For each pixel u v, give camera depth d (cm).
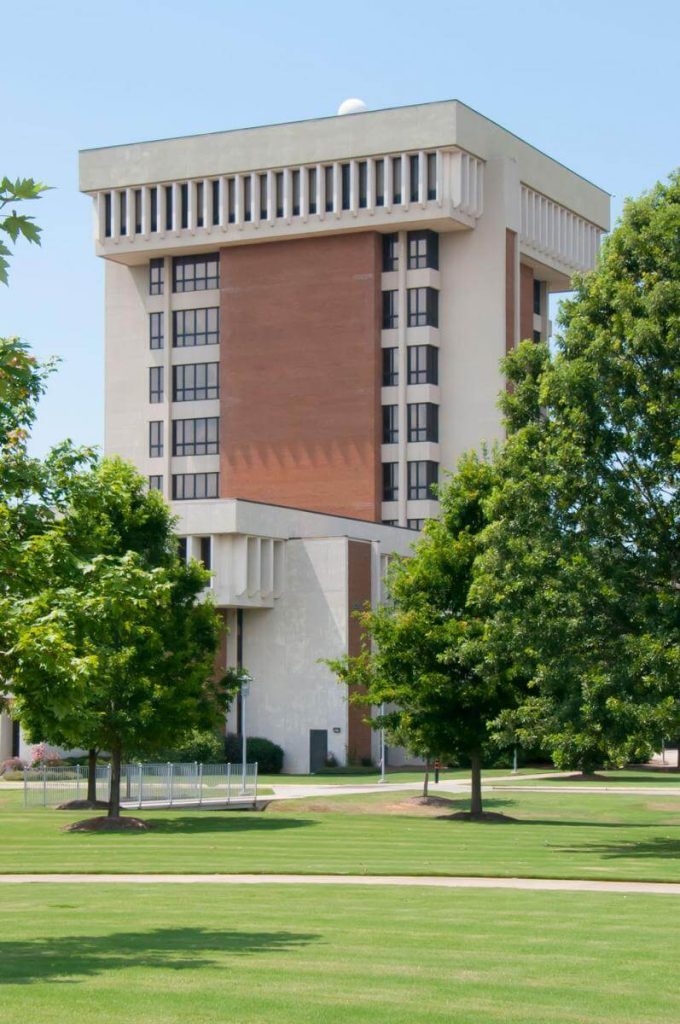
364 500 9031
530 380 3469
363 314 9144
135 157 9738
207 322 9769
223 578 7581
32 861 2927
